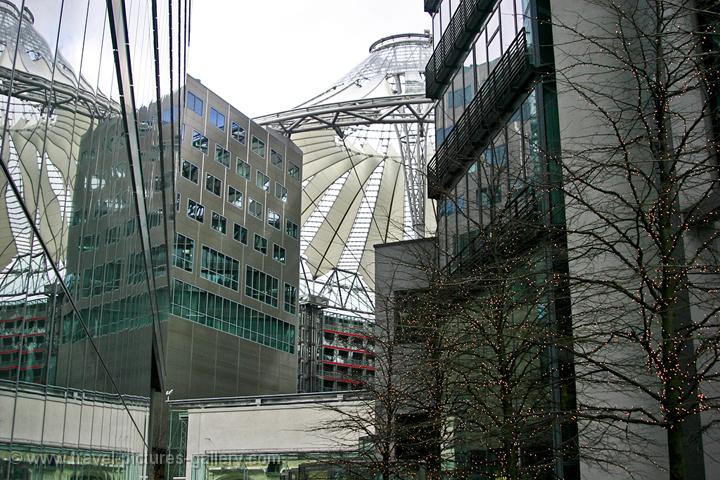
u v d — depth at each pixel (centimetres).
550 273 1500
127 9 1341
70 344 1001
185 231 6062
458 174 2731
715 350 1109
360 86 8650
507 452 1533
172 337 5744
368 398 2877
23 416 738
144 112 1806
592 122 1875
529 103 2198
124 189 1520
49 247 815
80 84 947
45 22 732
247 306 6688
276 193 7319
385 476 2198
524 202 2053
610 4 1436
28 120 689
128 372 1820
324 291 10038
